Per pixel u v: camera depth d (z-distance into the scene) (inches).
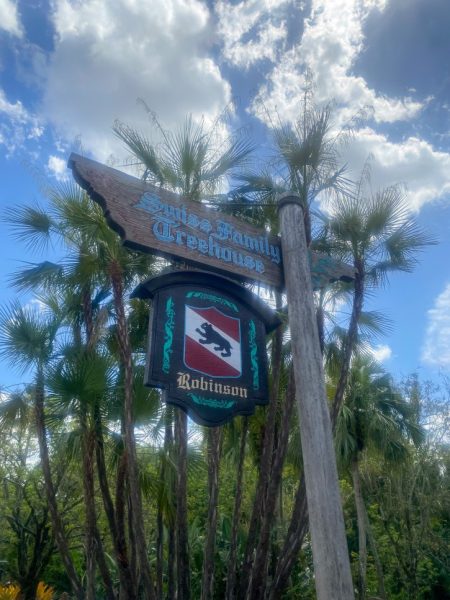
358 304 352.8
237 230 163.9
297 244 159.6
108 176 144.9
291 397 323.3
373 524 789.9
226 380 142.3
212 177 333.1
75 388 310.3
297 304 149.7
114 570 615.2
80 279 361.7
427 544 728.3
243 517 666.2
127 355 293.9
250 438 441.4
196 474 357.7
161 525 389.7
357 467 612.7
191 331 143.6
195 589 609.6
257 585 300.5
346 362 343.0
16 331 364.2
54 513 364.8
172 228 150.2
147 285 144.6
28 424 404.8
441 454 724.7
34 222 375.2
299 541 305.7
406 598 753.0
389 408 614.2
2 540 720.3
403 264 361.7
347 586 112.8
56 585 762.2
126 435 289.4
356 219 343.9
